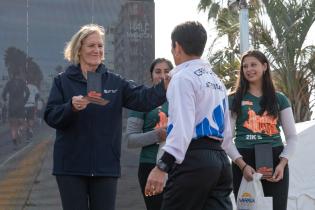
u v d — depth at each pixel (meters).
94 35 3.68
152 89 3.67
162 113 4.74
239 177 4.26
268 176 4.12
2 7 4.74
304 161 6.03
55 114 3.47
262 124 4.26
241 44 7.63
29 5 4.82
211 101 3.22
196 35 3.29
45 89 4.85
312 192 6.03
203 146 3.17
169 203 3.22
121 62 5.10
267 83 4.33
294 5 13.30
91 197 3.62
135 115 4.74
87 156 3.55
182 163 3.16
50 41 4.88
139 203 4.99
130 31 5.14
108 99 3.63
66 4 4.93
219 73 13.70
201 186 3.15
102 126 3.59
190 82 3.15
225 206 3.25
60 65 4.89
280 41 13.35
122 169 4.97
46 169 4.82
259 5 13.49
